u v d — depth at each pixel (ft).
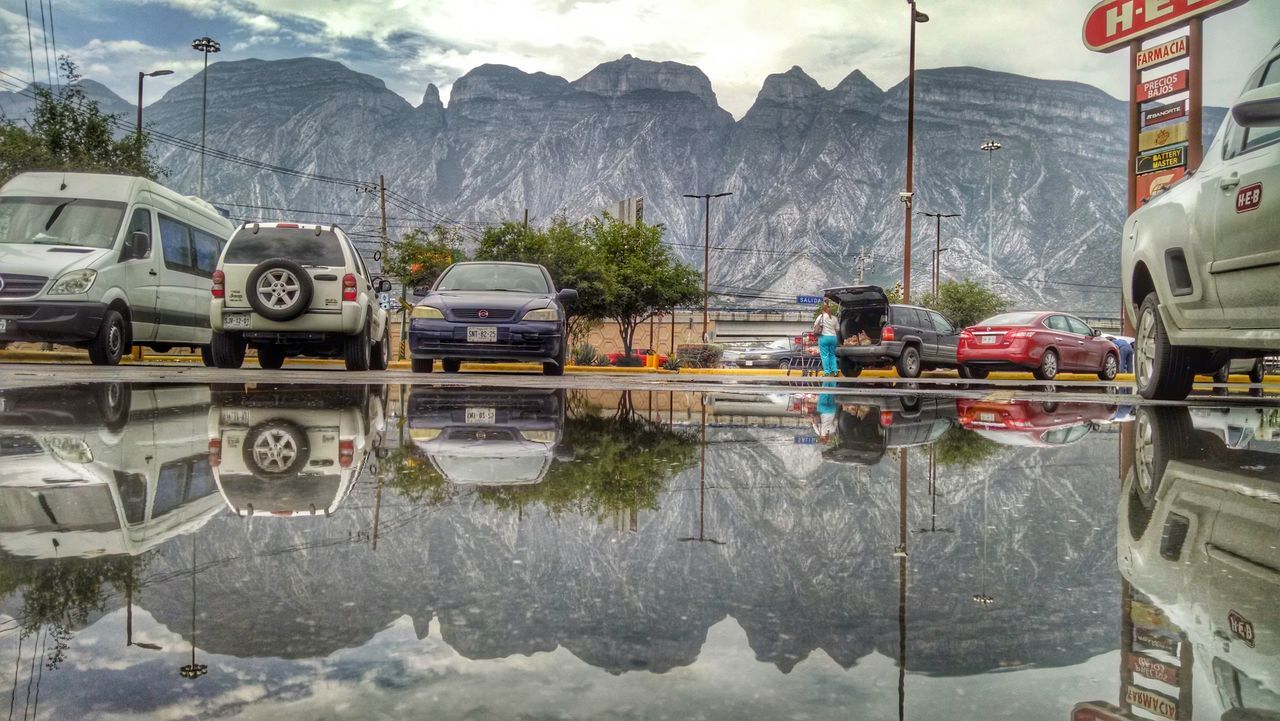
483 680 1.89
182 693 1.78
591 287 105.09
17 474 5.06
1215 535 3.83
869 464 6.20
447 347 28.89
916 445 7.68
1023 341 54.49
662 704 1.80
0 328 28.30
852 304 62.95
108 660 1.96
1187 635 2.32
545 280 32.63
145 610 2.35
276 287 29.63
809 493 4.78
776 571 2.98
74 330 29.01
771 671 1.99
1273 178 11.93
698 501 4.40
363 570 2.85
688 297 117.80
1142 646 2.22
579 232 117.70
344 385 17.10
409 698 1.78
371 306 33.65
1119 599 2.70
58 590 2.53
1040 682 1.95
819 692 1.87
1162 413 12.86
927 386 28.02
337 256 31.12
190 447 6.57
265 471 5.30
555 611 2.44
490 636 2.20
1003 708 1.79
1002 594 2.74
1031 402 15.58
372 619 2.32
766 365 112.27
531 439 7.65
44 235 31.24
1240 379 48.03
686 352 114.73
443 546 3.23
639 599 2.59
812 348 77.71
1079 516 4.28
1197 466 6.62
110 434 7.49
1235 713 1.75
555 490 4.66
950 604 2.62
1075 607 2.59
